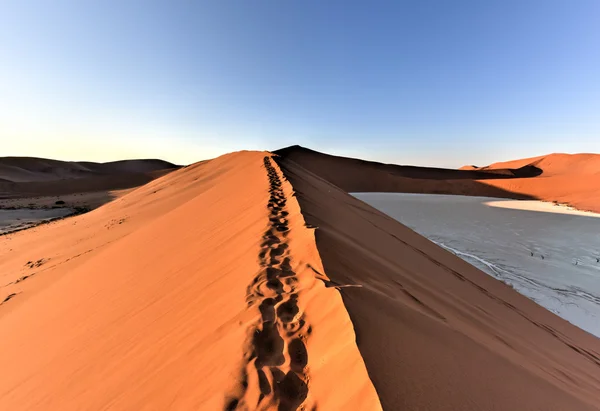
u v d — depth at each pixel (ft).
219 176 68.74
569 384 10.39
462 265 28.22
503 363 8.52
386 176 190.08
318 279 10.14
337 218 23.71
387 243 22.61
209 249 17.75
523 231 56.59
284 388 6.27
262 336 7.83
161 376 8.03
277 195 27.78
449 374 6.60
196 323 9.95
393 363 6.22
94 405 8.18
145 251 22.50
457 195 151.64
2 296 25.07
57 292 20.54
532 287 29.27
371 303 8.69
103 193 157.48
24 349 14.11
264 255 13.39
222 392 6.40
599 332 21.68
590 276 32.17
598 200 94.27
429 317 9.84
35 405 9.48
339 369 6.14
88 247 34.86
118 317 13.29
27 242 48.83
